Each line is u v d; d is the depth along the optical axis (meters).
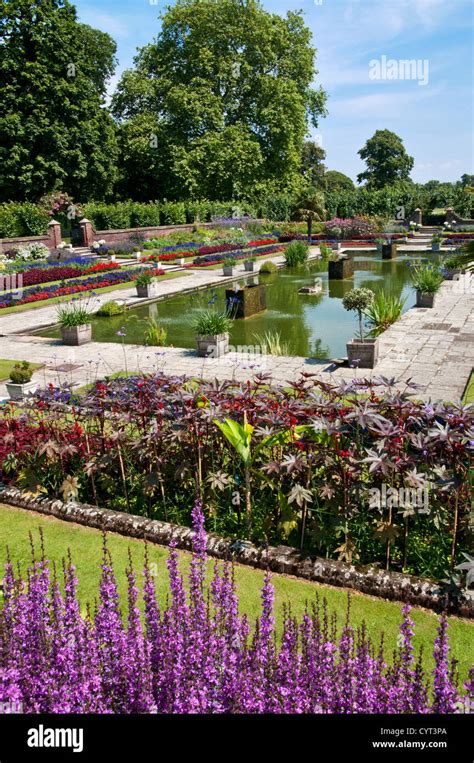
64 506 5.43
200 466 4.91
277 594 4.15
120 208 41.34
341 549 4.36
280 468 4.46
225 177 44.72
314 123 51.88
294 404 4.66
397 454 4.23
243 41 44.44
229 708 2.45
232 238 40.78
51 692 2.50
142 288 20.58
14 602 2.90
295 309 18.16
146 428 5.39
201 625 2.76
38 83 36.47
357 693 2.45
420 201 53.66
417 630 3.76
